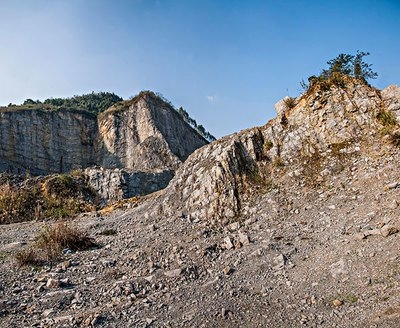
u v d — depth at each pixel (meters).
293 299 8.65
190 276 10.48
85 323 7.99
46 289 9.76
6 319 8.17
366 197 12.75
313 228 12.22
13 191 22.80
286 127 17.73
